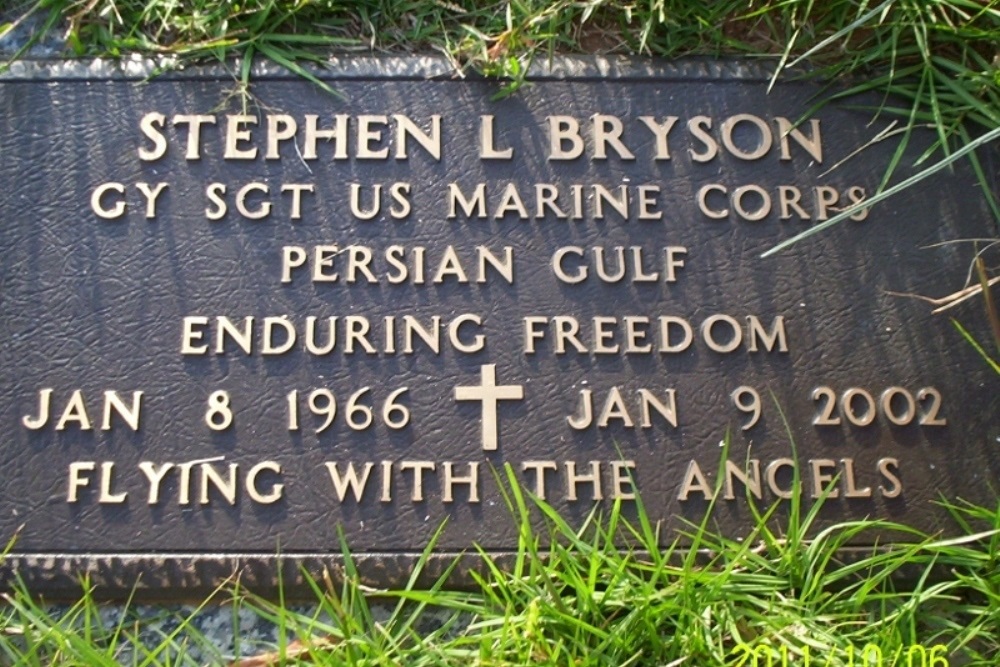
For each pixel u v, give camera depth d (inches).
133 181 30.9
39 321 30.0
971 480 29.9
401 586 28.9
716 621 28.8
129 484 29.1
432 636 28.8
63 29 32.2
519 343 30.2
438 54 32.3
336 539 29.0
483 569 29.0
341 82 31.6
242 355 29.9
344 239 30.6
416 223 30.8
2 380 29.6
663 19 32.2
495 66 31.6
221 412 29.5
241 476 29.2
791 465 29.8
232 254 30.5
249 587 28.8
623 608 28.9
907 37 32.6
